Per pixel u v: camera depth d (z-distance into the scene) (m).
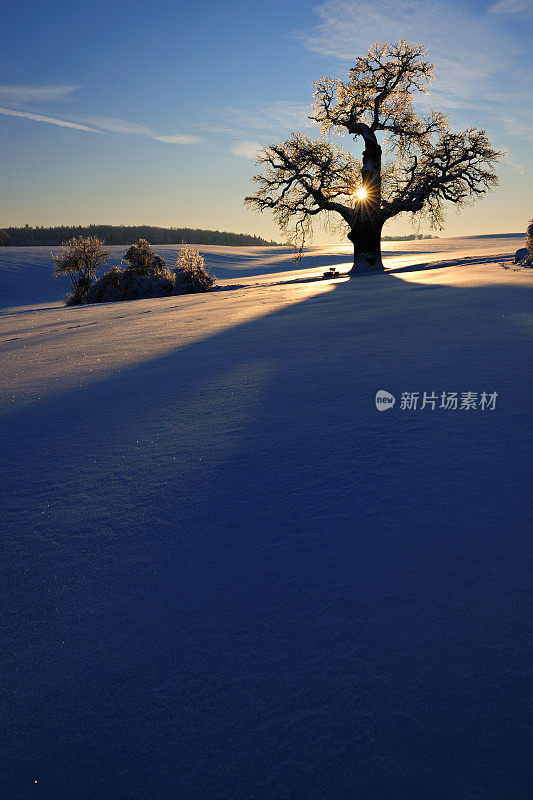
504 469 3.59
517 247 63.59
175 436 4.84
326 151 40.19
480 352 6.91
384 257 78.00
